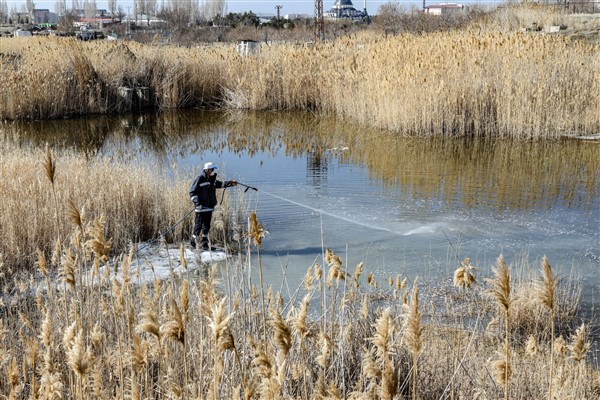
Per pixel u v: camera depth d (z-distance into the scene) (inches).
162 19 3688.5
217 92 1392.7
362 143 915.4
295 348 206.8
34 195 470.9
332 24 2422.5
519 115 903.1
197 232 489.7
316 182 700.0
